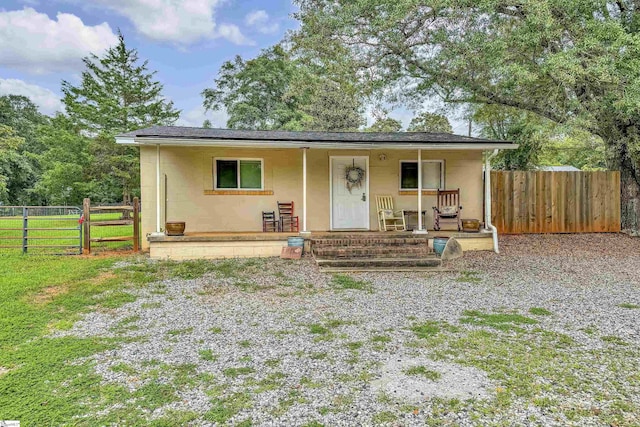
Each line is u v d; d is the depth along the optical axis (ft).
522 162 52.49
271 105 92.12
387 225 33.40
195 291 18.97
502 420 7.95
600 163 61.72
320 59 39.06
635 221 34.50
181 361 10.85
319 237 28.50
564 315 15.11
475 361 10.85
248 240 28.35
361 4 31.09
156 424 7.77
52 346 11.84
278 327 13.82
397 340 12.51
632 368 10.37
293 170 33.12
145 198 30.94
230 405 8.52
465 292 18.84
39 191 77.30
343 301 17.29
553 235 34.68
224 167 32.32
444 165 34.32
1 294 17.61
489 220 31.37
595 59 26.61
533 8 26.63
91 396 8.87
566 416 8.07
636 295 18.08
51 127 68.69
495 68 30.99
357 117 82.43
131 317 14.85
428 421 7.91
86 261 26.16
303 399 8.78
